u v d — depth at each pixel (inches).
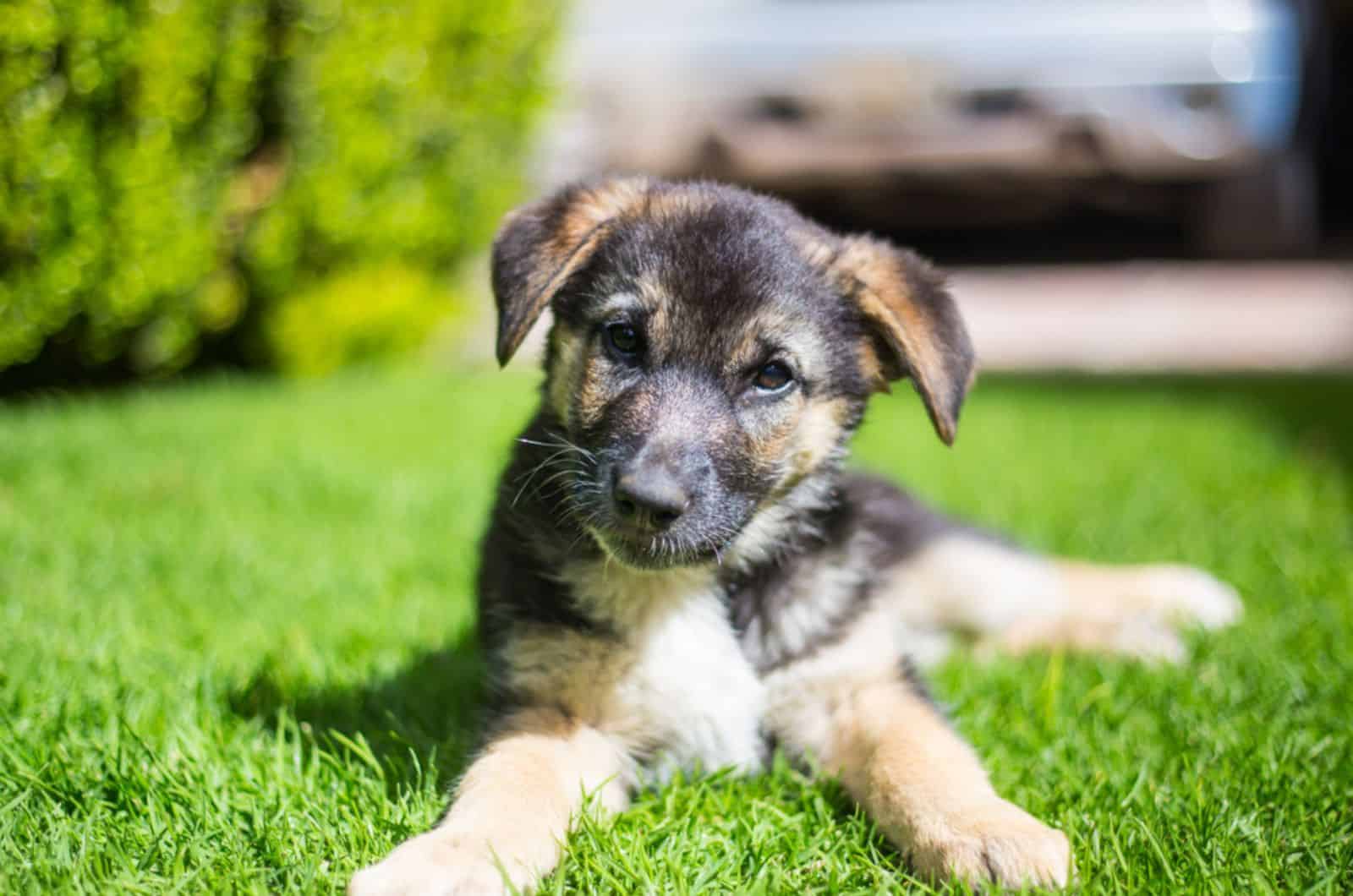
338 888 20.8
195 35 42.1
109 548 32.4
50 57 39.2
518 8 56.5
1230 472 41.0
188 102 42.7
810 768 24.9
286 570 31.9
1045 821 22.9
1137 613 30.8
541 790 22.4
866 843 22.8
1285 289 78.1
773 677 25.2
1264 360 63.8
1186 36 70.2
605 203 26.7
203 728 24.4
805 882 21.5
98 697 25.0
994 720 25.9
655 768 25.1
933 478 41.8
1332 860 21.9
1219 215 83.5
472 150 57.1
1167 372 61.5
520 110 58.7
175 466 38.7
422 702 26.1
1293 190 82.9
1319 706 26.3
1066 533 36.4
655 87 71.9
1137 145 71.8
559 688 24.8
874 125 72.4
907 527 31.0
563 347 26.1
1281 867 21.6
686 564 24.5
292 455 40.6
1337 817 22.8
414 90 51.9
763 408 25.5
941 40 71.4
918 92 71.8
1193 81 70.6
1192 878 21.3
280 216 49.4
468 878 20.5
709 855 22.0
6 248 40.4
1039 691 26.7
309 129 48.9
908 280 26.7
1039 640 30.7
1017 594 30.7
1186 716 25.7
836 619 25.5
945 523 31.8
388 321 57.8
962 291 81.7
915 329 26.1
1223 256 85.3
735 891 21.0
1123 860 21.5
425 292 60.4
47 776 22.7
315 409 47.8
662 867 21.5
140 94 41.1
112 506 35.4
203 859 21.3
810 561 25.9
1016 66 71.1
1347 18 91.0
